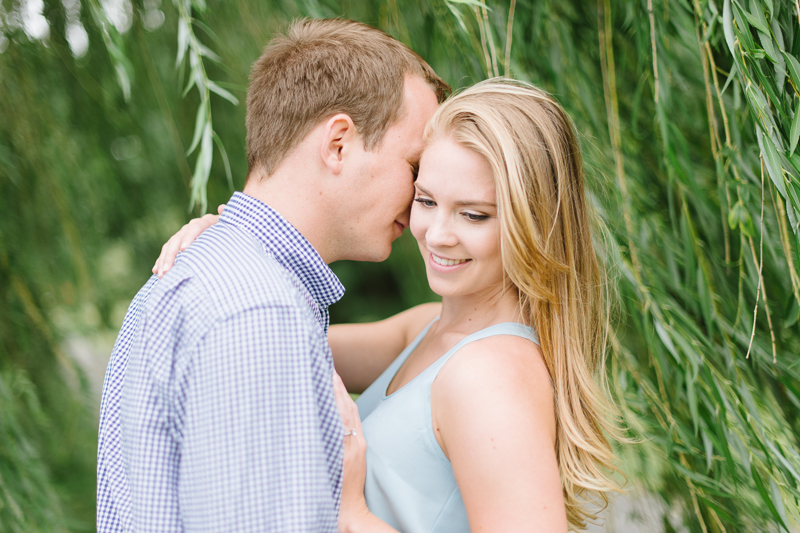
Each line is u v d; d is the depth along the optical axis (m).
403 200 1.17
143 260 3.19
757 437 1.30
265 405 0.85
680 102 1.56
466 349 1.04
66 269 2.33
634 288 1.41
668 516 1.59
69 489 2.37
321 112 1.08
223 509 0.82
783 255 1.45
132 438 0.89
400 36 1.75
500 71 1.52
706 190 1.55
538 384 1.02
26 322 2.19
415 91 1.15
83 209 2.55
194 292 0.91
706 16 1.32
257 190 1.14
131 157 2.78
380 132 1.11
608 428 1.18
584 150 1.51
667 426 1.47
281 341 0.87
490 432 0.91
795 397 1.42
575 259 1.14
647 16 1.42
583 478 1.09
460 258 1.07
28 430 2.12
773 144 1.13
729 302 1.48
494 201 1.02
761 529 1.40
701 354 1.34
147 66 2.15
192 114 2.58
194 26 2.16
